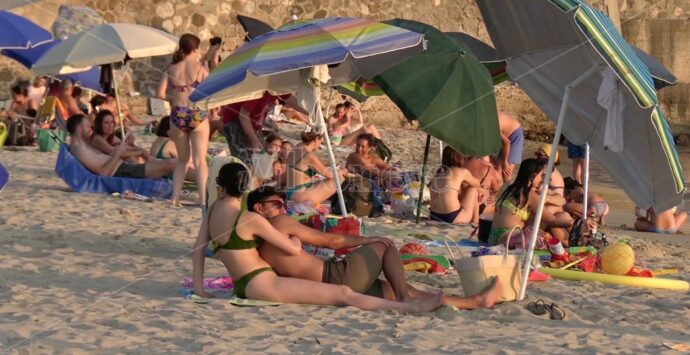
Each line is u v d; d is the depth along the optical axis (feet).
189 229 34.65
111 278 27.17
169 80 39.68
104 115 44.88
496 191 44.52
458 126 32.24
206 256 30.60
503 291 25.40
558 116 28.07
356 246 25.29
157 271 28.30
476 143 32.45
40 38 43.50
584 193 34.60
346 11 92.58
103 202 40.09
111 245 31.48
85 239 31.99
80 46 48.08
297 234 25.18
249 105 45.11
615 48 23.85
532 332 22.68
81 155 43.42
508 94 94.53
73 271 27.71
